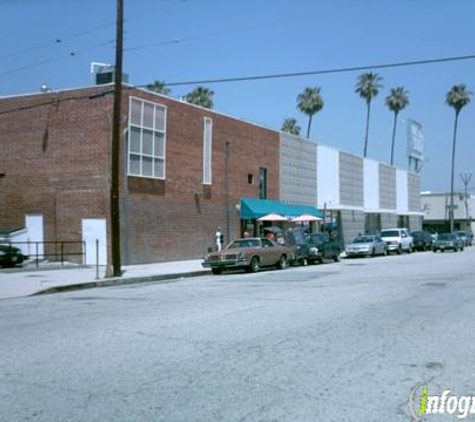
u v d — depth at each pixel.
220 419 5.36
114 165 22.03
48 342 8.93
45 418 5.43
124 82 28.89
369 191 58.69
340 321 10.62
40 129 29.56
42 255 26.84
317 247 30.38
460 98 77.38
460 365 7.31
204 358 7.72
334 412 5.54
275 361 7.54
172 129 31.58
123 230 28.09
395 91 80.12
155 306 13.12
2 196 30.47
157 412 5.57
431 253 43.59
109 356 7.88
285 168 43.19
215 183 35.06
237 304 13.19
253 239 25.98
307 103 71.75
